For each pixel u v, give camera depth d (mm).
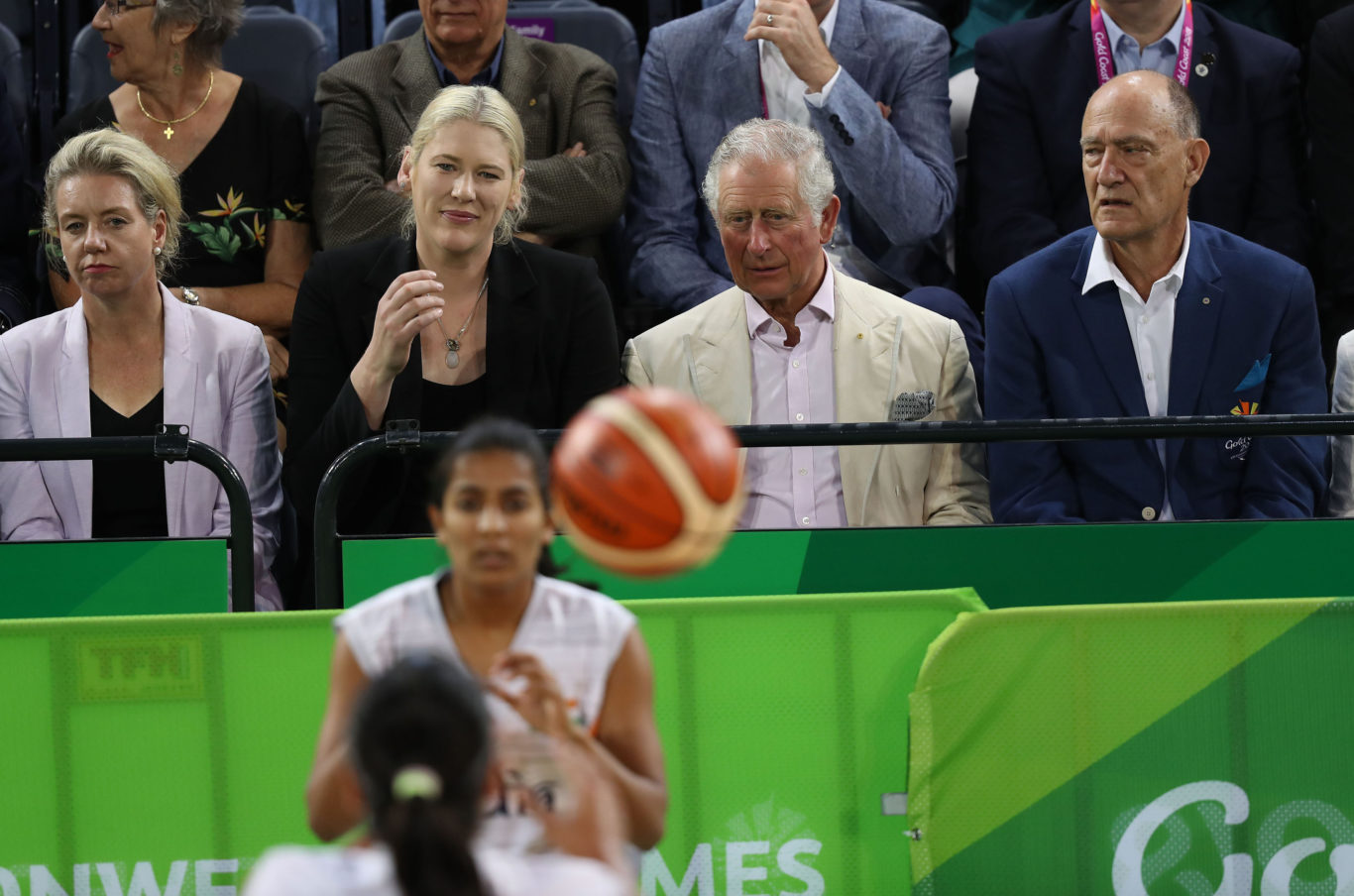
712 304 16031
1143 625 10938
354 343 15094
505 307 14984
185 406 14867
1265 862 11000
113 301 14750
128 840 10992
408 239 15406
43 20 22516
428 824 5488
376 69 19578
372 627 8500
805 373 15625
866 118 18359
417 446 12469
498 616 8492
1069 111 19219
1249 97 19266
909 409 15414
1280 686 10961
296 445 15000
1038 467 15094
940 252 19797
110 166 14609
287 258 19297
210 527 14781
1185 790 10984
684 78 19656
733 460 7328
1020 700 10922
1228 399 15305
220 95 19359
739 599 10992
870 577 12516
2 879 10977
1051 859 10961
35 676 10914
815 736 11055
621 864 7680
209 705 10930
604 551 7246
